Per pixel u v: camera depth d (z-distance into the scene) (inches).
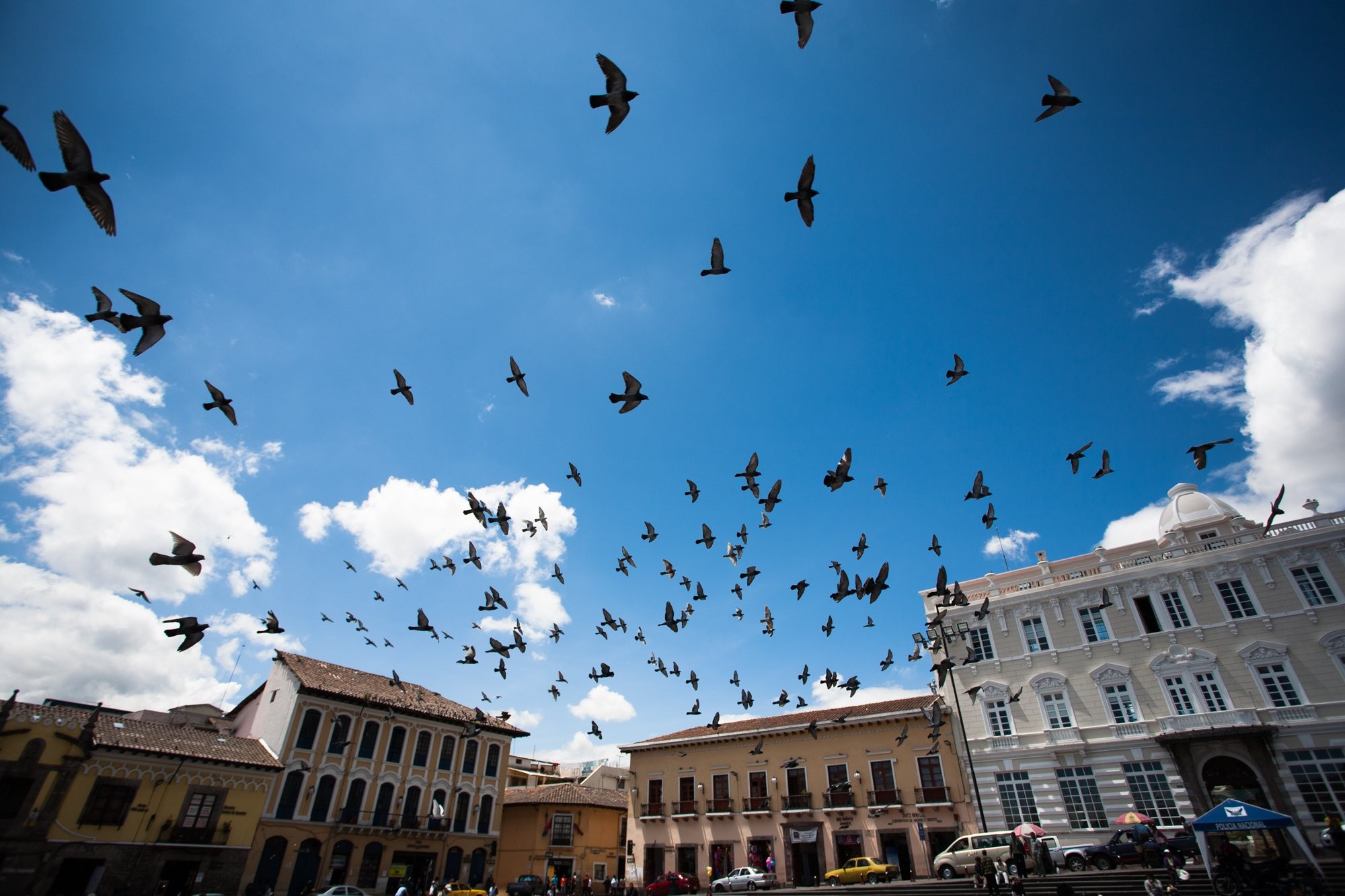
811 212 444.8
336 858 1443.2
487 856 1732.3
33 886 1057.5
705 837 1653.5
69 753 1146.0
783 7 399.5
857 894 1108.5
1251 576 1245.7
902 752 1472.7
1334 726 1081.4
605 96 412.2
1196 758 1164.5
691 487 812.0
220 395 553.0
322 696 1520.7
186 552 504.1
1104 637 1352.1
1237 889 803.4
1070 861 1101.7
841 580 748.6
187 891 1218.0
